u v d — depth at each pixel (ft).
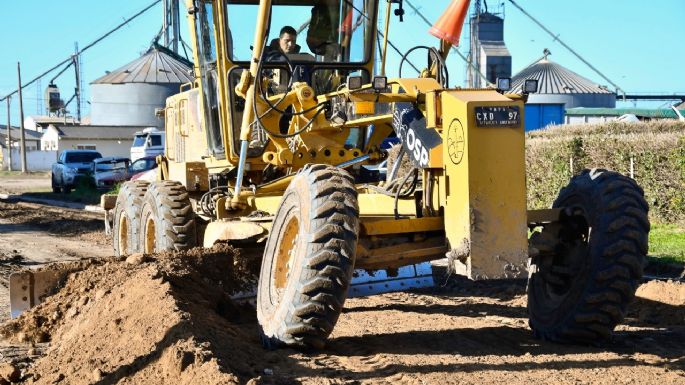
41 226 72.74
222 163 31.42
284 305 20.92
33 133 331.57
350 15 30.68
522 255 20.48
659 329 25.43
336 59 30.63
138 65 236.63
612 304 21.39
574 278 22.11
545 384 18.31
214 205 31.07
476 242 20.27
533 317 23.72
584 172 23.07
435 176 22.16
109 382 19.38
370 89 22.54
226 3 29.12
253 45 29.07
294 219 22.16
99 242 58.29
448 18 24.52
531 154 65.98
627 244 21.16
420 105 22.63
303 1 29.99
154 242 33.96
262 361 20.30
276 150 28.99
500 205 20.42
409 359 20.94
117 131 231.30
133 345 21.29
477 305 30.37
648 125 81.35
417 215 23.21
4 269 43.88
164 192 32.65
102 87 236.63
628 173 57.21
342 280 20.29
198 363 18.66
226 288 26.71
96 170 123.03
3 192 137.39
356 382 18.57
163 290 23.75
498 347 22.62
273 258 22.88
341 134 28.50
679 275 37.32
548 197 64.13
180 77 232.53
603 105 196.24
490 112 20.35
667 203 54.95
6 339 25.89
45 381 20.39
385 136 29.84
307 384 18.28
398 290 28.27
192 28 31.83
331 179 21.16
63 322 26.12
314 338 20.93
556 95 194.18
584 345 22.57
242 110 29.50
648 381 18.60
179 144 37.09
